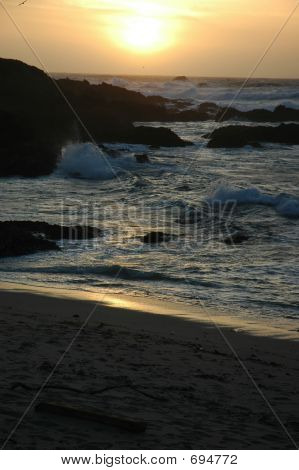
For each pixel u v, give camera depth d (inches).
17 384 343.9
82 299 647.1
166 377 400.2
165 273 780.0
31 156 1652.3
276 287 731.4
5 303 605.0
